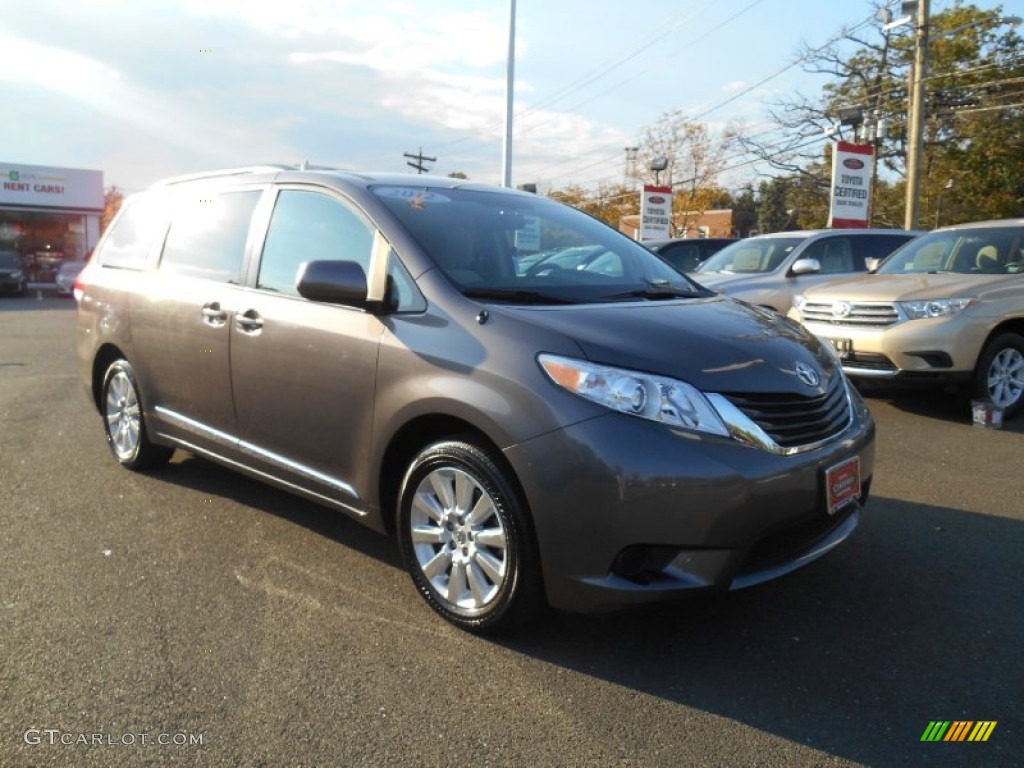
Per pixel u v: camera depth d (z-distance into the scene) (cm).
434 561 330
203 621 330
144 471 538
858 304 715
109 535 425
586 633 323
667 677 292
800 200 3741
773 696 280
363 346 347
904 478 532
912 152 2122
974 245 792
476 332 317
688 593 283
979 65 3119
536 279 370
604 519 279
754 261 1052
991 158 3094
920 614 340
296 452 387
